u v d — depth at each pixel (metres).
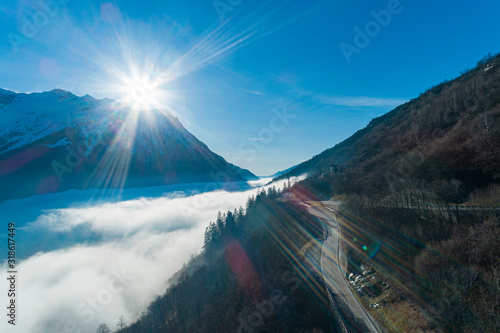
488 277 29.28
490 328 24.83
